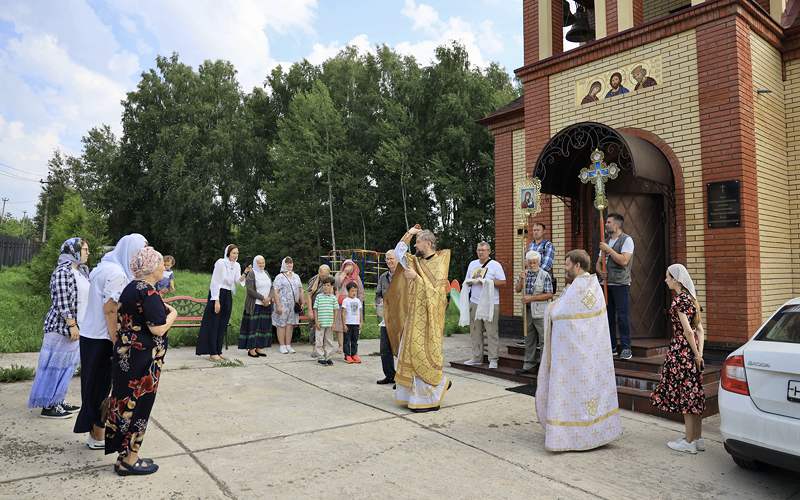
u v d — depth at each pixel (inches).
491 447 178.7
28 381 263.7
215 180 1627.7
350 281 368.8
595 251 355.6
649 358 268.2
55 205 2285.9
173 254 1640.0
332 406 228.8
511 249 457.1
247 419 204.7
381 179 1347.2
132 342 147.7
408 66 1425.9
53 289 199.3
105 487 138.2
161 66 1745.8
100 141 2063.2
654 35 331.9
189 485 140.5
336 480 146.2
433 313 228.8
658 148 327.3
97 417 166.9
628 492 143.5
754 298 289.9
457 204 1200.2
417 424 204.4
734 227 291.7
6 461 156.5
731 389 155.9
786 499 141.3
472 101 1198.9
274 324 386.9
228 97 1721.2
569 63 381.7
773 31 327.0
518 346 327.9
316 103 1338.6
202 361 332.2
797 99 332.2
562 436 174.6
